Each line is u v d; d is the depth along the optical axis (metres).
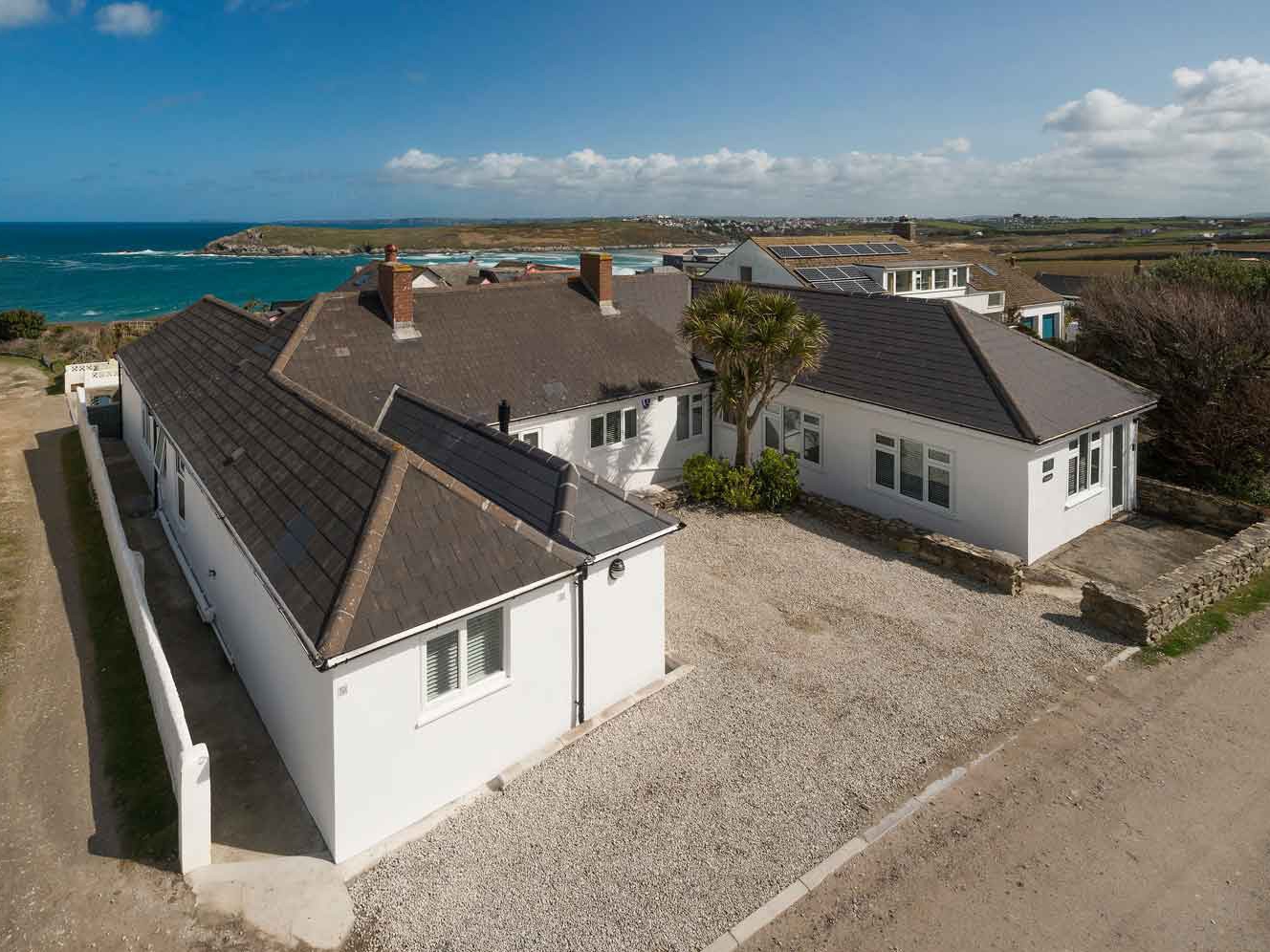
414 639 9.61
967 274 47.47
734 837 9.79
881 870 9.27
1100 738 11.55
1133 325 24.77
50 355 46.47
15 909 8.75
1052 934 8.41
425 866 9.40
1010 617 15.26
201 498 15.48
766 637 14.69
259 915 8.66
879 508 20.94
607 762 11.19
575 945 8.33
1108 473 19.84
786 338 20.31
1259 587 16.12
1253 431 21.06
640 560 12.46
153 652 11.55
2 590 16.69
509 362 22.22
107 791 10.66
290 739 10.76
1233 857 9.34
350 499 11.11
